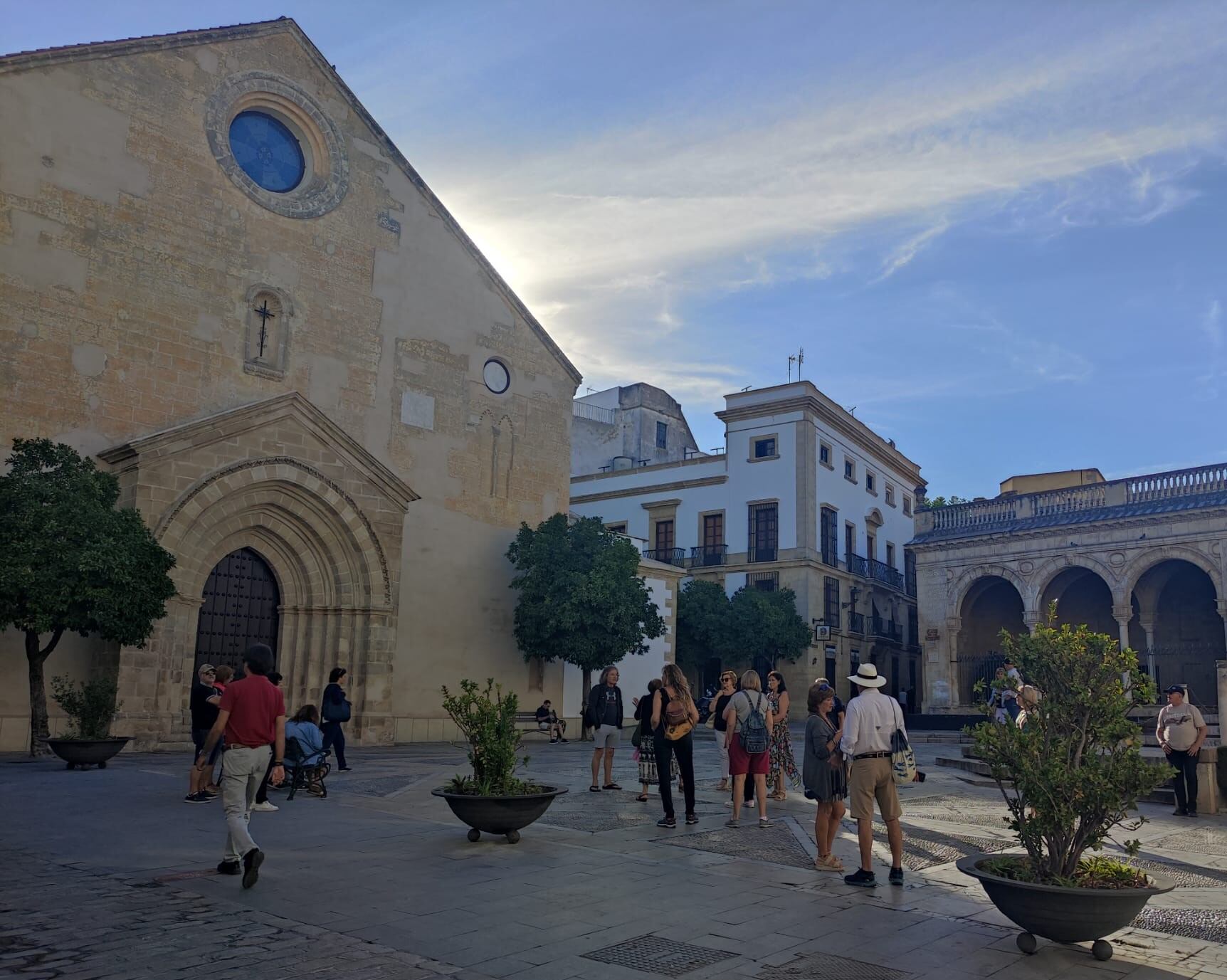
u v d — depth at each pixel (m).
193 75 21.97
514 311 28.39
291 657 22.69
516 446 27.89
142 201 20.73
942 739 31.11
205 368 21.41
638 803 13.33
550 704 27.55
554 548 26.39
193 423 20.22
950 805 14.23
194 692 12.53
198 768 12.31
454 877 8.34
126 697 18.58
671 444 60.00
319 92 24.48
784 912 7.43
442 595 25.45
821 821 9.15
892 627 53.84
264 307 22.72
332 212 24.28
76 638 18.77
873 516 53.03
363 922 6.80
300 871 8.42
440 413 26.08
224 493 20.72
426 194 26.53
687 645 44.47
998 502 37.31
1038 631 7.67
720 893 8.00
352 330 24.39
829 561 47.25
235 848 7.87
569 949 6.34
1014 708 13.09
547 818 11.73
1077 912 6.30
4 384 18.41
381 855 9.20
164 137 21.25
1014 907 6.54
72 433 19.20
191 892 7.52
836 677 46.78
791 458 46.56
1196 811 13.76
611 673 14.88
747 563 46.84
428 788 14.45
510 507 27.47
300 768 13.01
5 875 7.93
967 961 6.28
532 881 8.25
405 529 24.88
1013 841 10.94
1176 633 35.56
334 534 22.98
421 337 25.91
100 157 20.19
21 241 18.89
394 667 24.16
